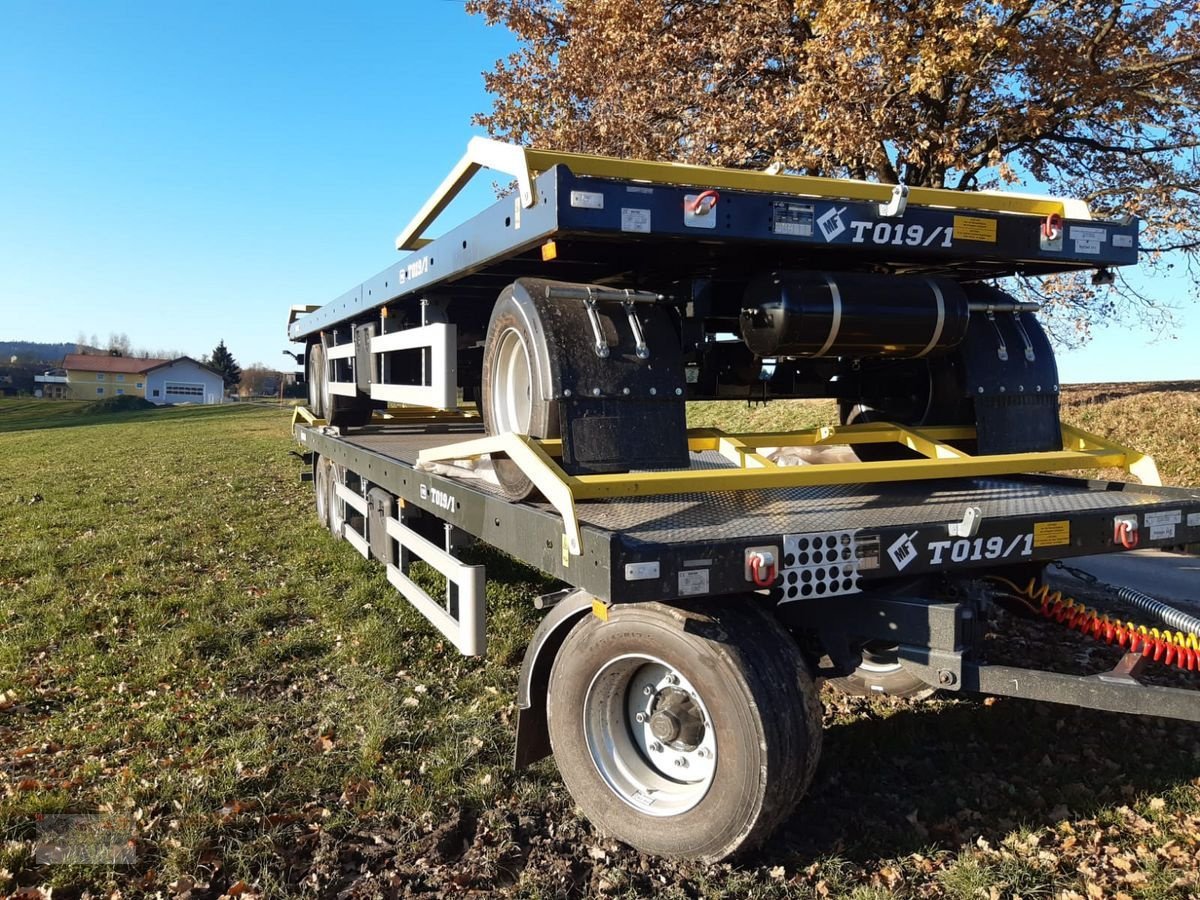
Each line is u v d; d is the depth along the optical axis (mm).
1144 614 3457
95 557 8102
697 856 2852
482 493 3582
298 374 10562
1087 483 4078
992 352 4062
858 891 2816
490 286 4766
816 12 10797
